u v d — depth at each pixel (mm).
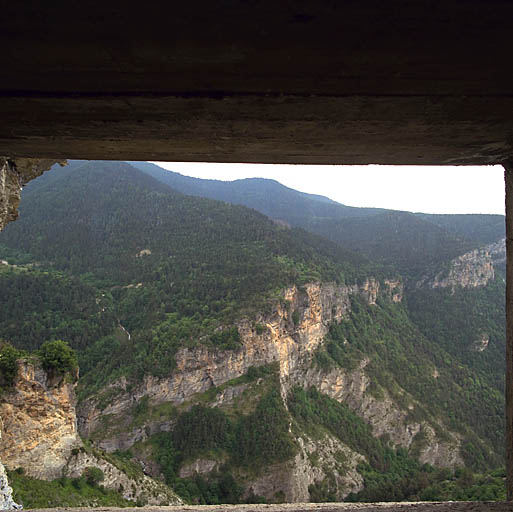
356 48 2639
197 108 3457
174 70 2885
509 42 2561
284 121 3717
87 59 2777
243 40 2566
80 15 2391
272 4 2299
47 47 2656
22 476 21781
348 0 2283
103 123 3820
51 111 3551
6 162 7582
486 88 3092
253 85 3072
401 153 4766
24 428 22234
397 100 3277
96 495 24281
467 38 2533
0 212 7629
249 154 4859
